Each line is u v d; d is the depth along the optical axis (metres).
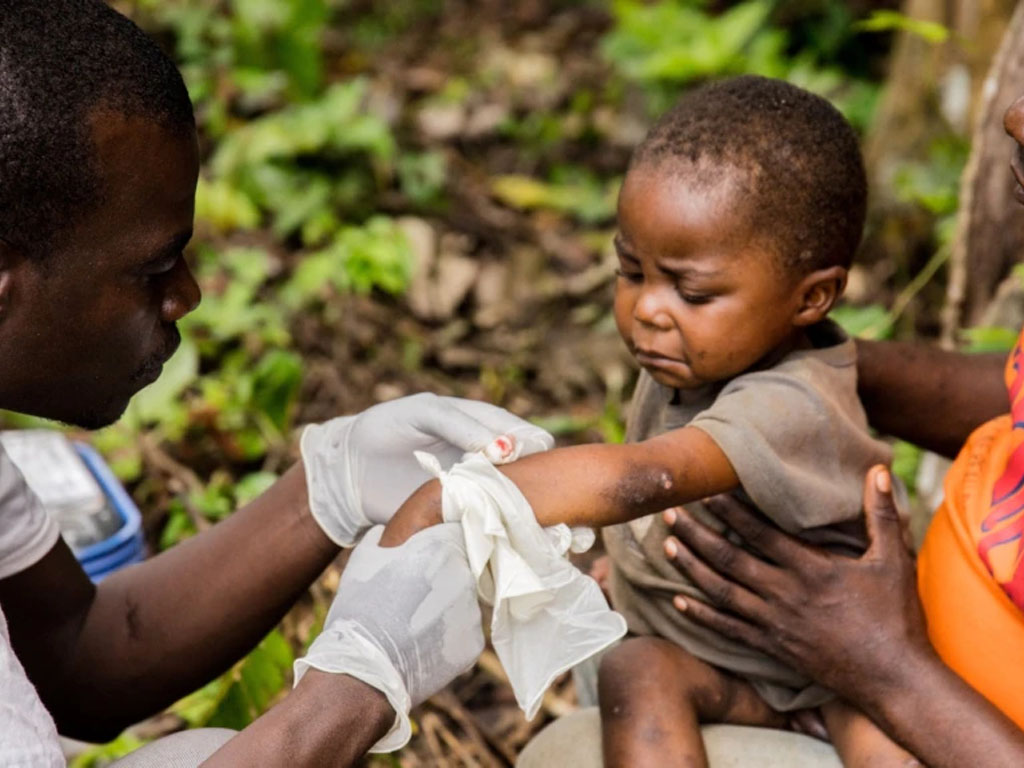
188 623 1.90
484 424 1.73
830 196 1.84
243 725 2.14
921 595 1.92
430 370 3.70
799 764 1.89
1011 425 1.86
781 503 1.78
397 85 5.08
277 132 4.18
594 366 3.67
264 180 4.12
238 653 1.95
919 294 3.66
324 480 1.87
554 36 5.55
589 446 1.67
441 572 1.56
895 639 1.80
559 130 4.83
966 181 2.75
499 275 4.04
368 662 1.50
